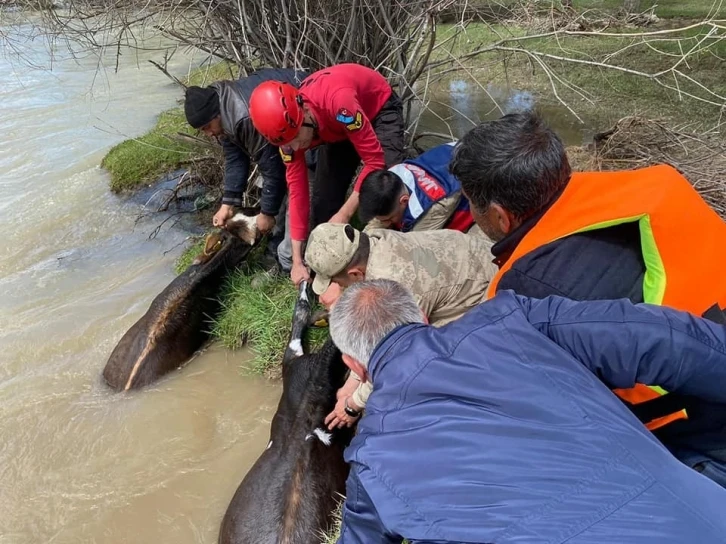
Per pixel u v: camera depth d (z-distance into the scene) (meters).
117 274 4.99
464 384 1.49
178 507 3.14
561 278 1.81
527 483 1.35
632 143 5.04
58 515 3.13
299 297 3.85
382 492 1.46
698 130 5.70
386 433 1.52
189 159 5.99
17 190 6.27
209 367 4.09
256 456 3.39
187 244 5.29
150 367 3.95
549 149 1.84
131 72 9.34
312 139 3.50
